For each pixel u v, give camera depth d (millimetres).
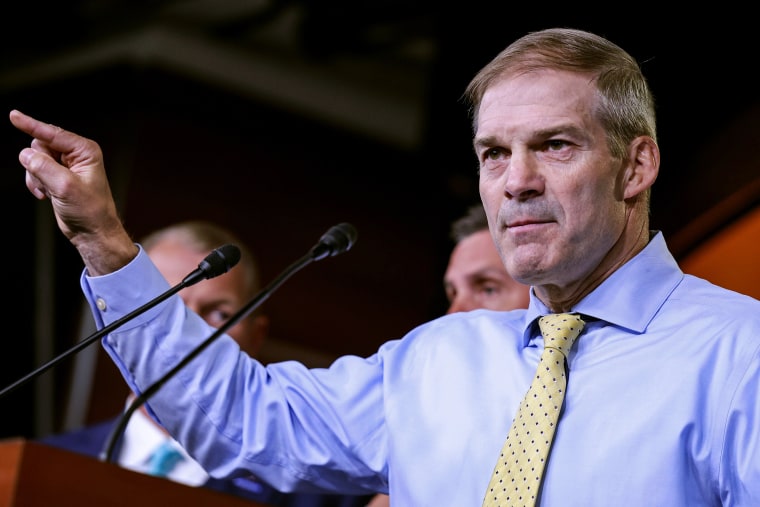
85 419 7938
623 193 2447
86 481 2504
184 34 9352
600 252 2398
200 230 4309
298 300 8688
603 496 2174
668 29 6156
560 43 2482
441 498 2379
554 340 2381
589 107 2406
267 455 2686
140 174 8906
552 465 2238
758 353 2197
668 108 6094
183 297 4141
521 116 2395
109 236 2637
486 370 2508
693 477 2160
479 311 2697
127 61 9305
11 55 9305
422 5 8203
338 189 9086
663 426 2189
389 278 8789
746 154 5742
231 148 9133
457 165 7746
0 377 8328
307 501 4215
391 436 2525
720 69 5965
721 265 5809
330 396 2678
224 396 2699
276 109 9281
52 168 2529
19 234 8727
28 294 8555
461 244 3961
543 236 2361
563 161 2375
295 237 8984
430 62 9016
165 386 2713
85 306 8414
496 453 2355
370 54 9031
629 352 2328
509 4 7078
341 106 9281
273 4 8969
